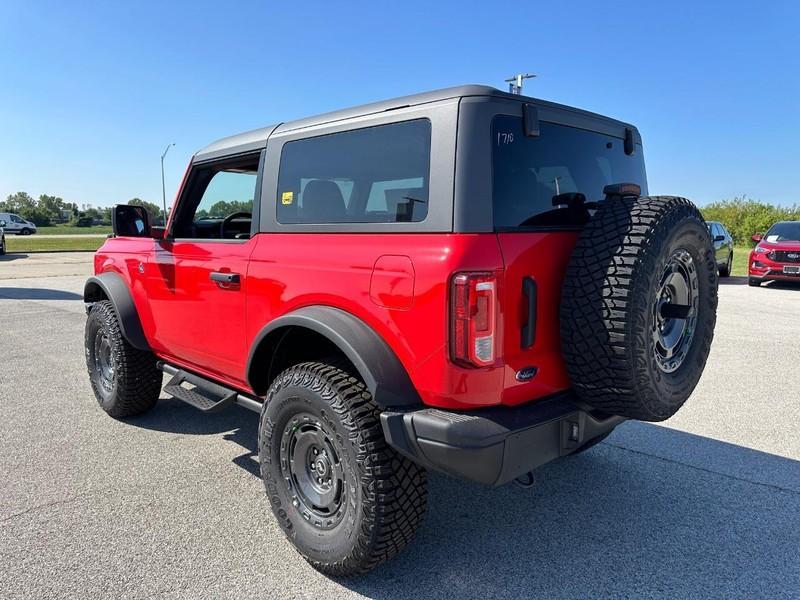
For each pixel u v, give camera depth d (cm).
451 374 223
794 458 396
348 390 250
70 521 308
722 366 637
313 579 262
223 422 465
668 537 297
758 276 1373
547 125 266
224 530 302
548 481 362
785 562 274
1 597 244
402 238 241
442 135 234
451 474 230
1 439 425
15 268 1866
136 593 249
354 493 247
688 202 255
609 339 228
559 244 249
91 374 486
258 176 323
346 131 275
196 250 358
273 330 283
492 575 265
